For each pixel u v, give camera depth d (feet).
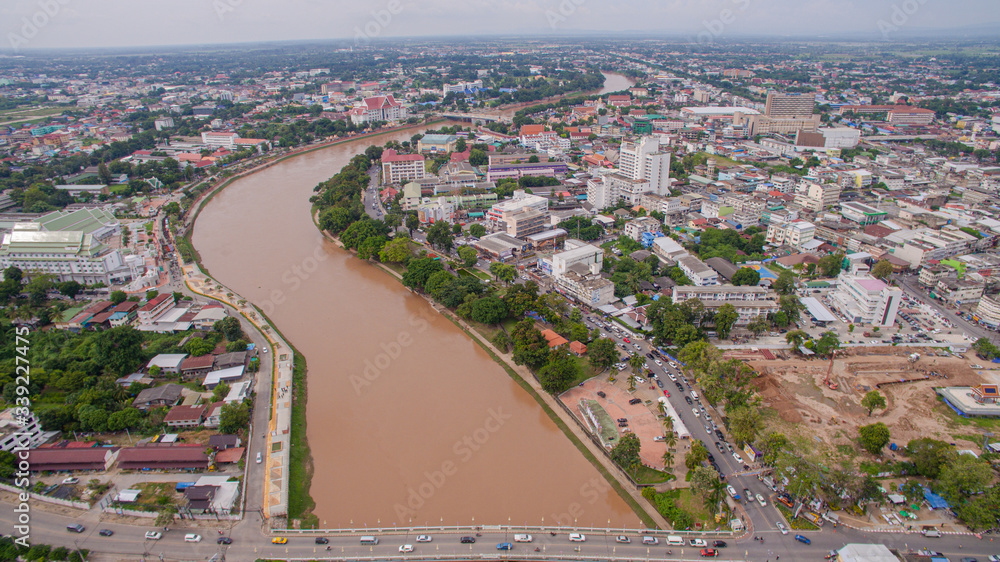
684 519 508.94
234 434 608.60
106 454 570.87
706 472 512.63
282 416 649.61
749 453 590.96
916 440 574.15
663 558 479.41
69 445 596.29
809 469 527.81
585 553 486.38
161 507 518.78
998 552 476.95
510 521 521.24
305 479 571.69
